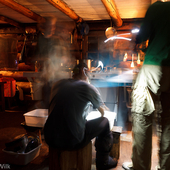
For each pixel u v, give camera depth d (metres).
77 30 5.00
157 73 1.57
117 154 2.19
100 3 3.65
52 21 4.47
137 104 1.68
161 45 1.54
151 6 1.61
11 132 3.14
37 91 3.89
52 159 1.68
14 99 5.45
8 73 5.57
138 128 1.70
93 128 1.73
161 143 1.66
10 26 5.52
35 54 4.07
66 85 1.70
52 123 1.60
